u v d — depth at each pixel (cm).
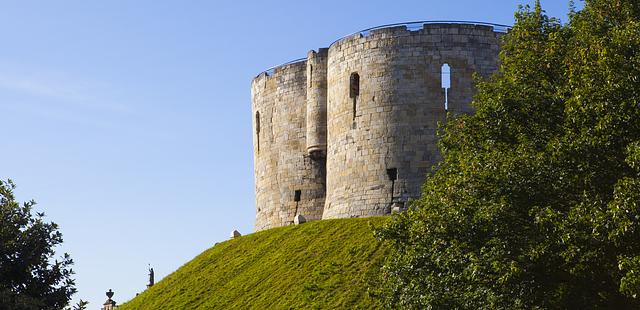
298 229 10569
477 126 6347
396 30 10638
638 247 5159
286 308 8612
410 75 10538
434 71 10512
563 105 5962
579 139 5425
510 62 6494
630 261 4966
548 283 5581
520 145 5859
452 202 5888
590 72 5484
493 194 5709
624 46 5588
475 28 10612
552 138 5816
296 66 12019
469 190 5831
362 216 10494
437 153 10369
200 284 10188
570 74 5625
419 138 10412
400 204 10312
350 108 10831
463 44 10544
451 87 10469
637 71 5372
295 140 11881
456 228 5762
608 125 5319
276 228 11075
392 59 10606
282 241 10406
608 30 5953
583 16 6356
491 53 10606
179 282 10562
